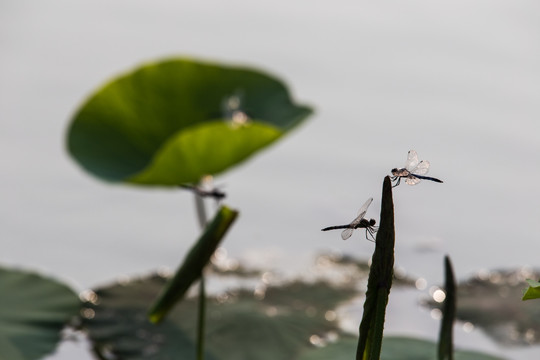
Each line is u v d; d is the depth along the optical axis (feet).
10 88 17.85
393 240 6.34
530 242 11.78
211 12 23.53
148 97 10.75
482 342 9.04
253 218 12.65
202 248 7.48
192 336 9.00
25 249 11.46
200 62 10.97
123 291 9.95
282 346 8.85
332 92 17.93
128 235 12.04
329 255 11.50
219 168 8.54
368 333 6.42
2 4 23.40
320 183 13.85
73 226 12.25
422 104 17.30
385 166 14.51
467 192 13.47
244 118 10.41
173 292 7.55
